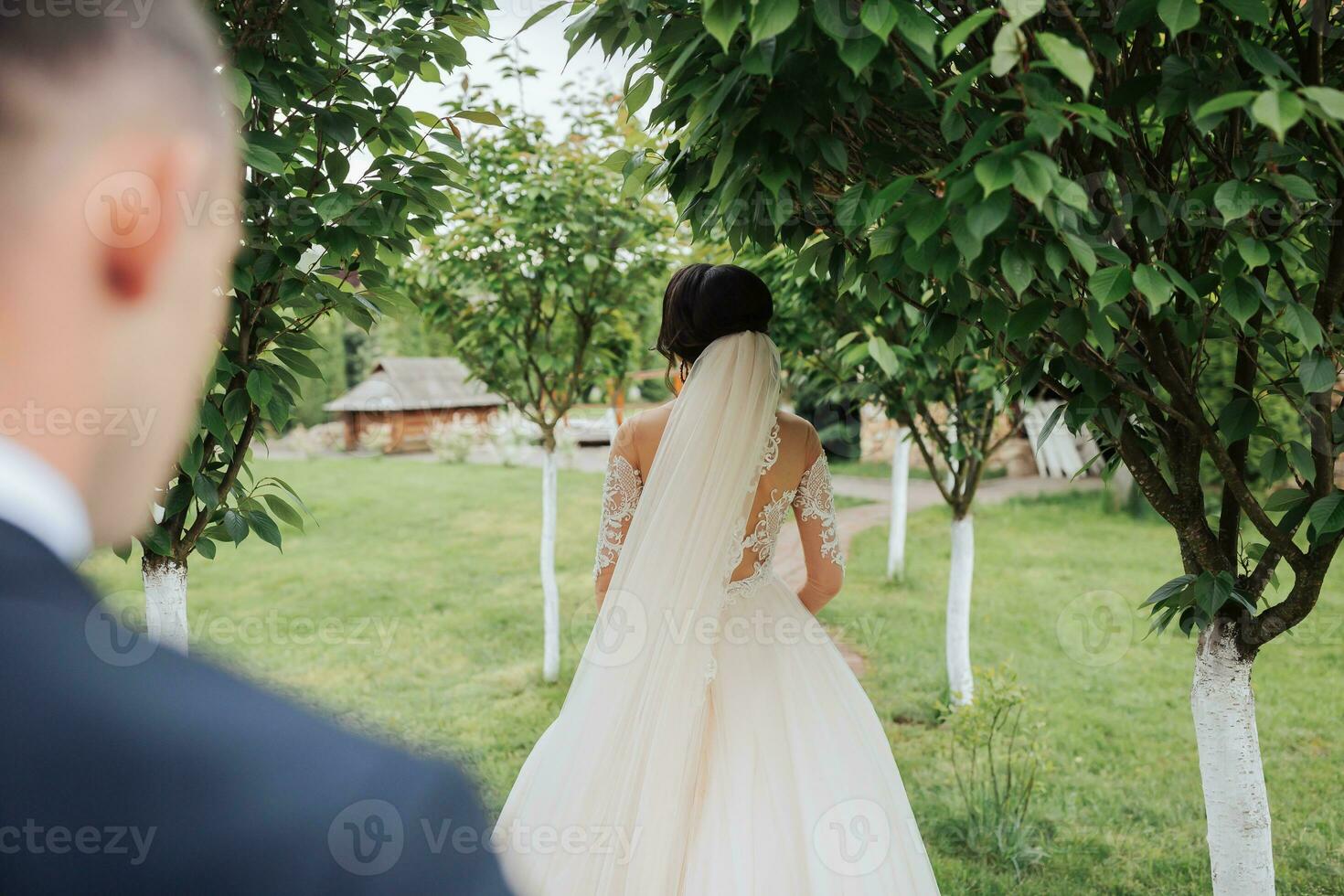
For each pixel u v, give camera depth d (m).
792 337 4.20
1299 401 1.68
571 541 9.14
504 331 4.53
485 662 5.24
